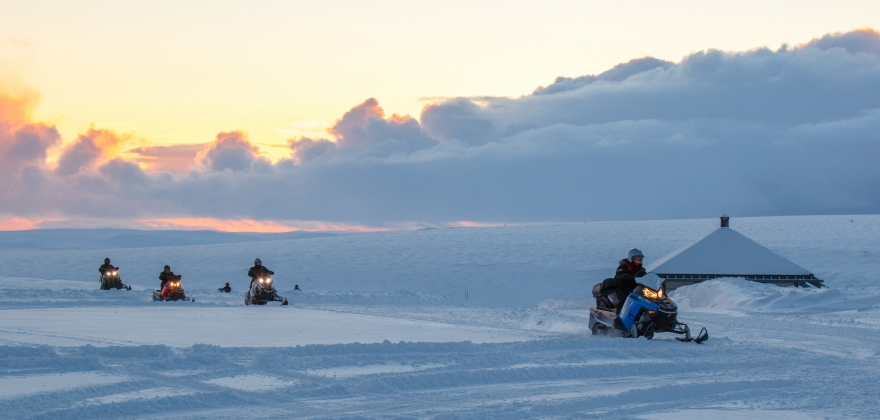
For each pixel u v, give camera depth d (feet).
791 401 28.99
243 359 35.42
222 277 228.22
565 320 66.80
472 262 252.21
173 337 46.70
